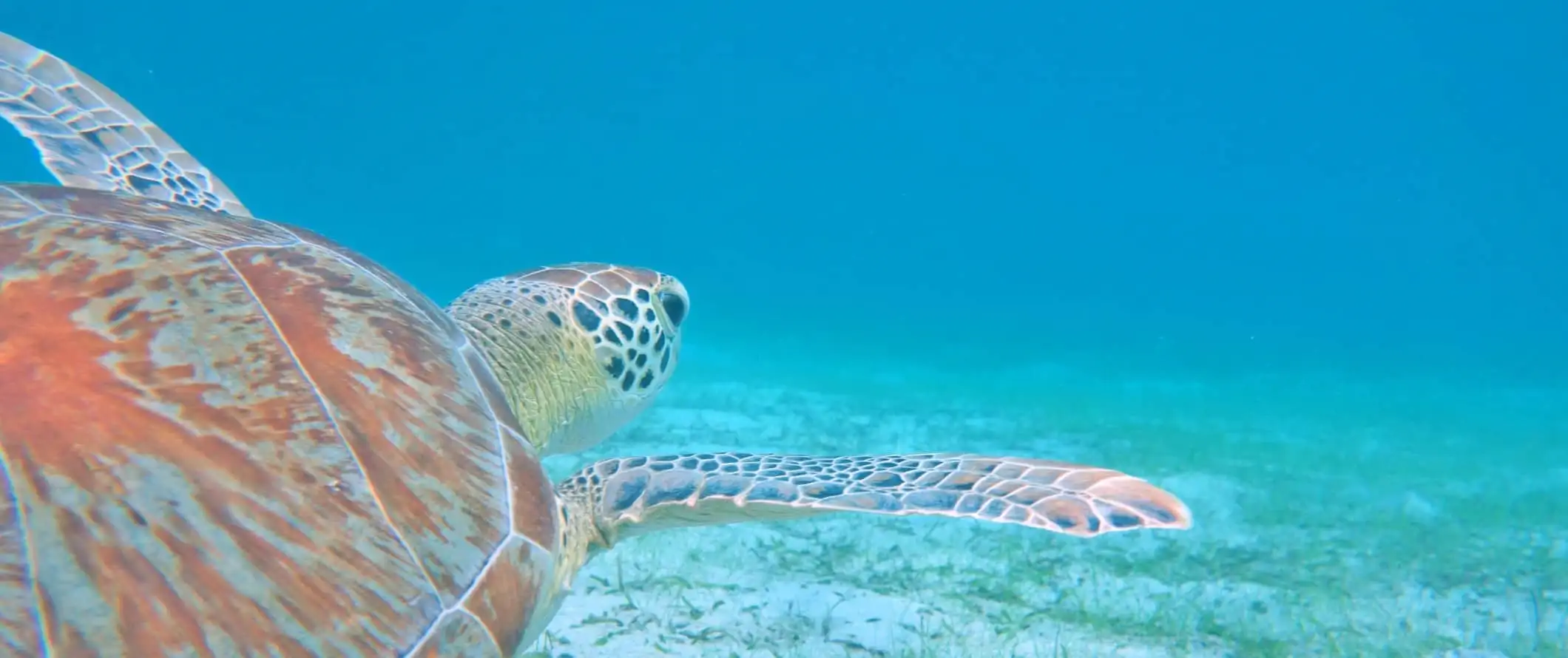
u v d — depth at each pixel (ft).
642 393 14.89
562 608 14.75
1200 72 342.23
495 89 319.27
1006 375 71.26
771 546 18.86
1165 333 163.84
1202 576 18.33
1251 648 14.32
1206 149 368.48
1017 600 16.12
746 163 356.38
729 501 8.87
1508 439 41.68
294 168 316.81
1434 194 350.64
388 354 7.25
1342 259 356.38
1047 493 8.93
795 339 108.17
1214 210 357.61
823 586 16.61
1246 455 33.19
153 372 5.85
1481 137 335.47
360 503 6.08
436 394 7.34
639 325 14.46
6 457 5.03
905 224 358.64
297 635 5.29
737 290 275.39
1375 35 309.63
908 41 335.67
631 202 339.77
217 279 6.84
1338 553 20.35
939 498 8.73
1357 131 347.97
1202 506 24.57
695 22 323.37
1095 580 17.46
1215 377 77.25
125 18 285.64
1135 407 48.98
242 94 303.68
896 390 53.36
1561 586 18.43
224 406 5.94
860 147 354.54
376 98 312.50
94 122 14.40
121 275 6.38
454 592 6.27
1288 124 354.13
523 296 13.21
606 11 312.91
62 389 5.45
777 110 348.18
